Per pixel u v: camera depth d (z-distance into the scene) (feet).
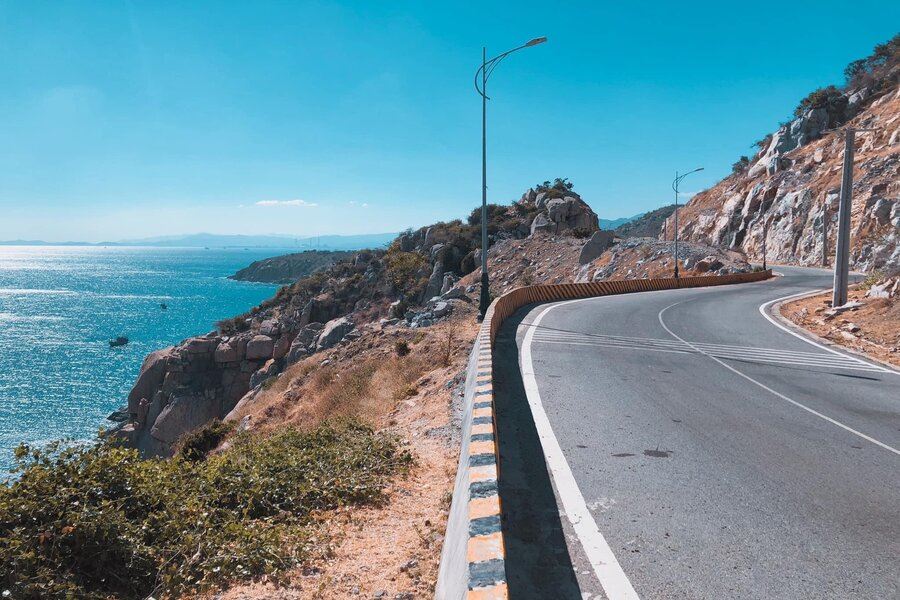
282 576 16.38
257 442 31.81
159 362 173.58
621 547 14.88
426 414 35.63
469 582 9.64
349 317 182.50
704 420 27.81
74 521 16.07
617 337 55.06
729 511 17.29
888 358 48.70
